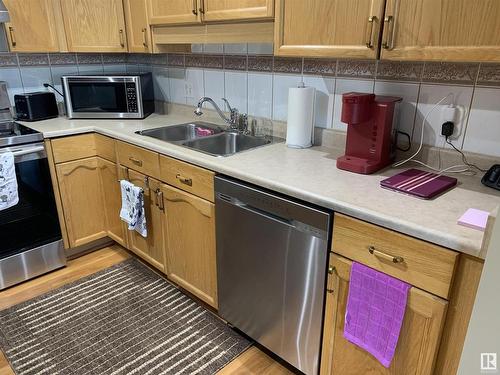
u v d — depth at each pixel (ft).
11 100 8.59
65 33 7.95
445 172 5.13
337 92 6.15
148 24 7.34
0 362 5.82
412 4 4.05
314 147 6.44
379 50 4.45
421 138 5.41
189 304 7.09
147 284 7.68
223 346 6.13
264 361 5.86
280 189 4.75
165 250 7.22
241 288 5.84
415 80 5.27
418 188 4.47
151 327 6.50
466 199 4.28
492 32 3.63
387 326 4.10
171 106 9.25
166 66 9.05
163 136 7.81
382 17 4.30
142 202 7.18
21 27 7.45
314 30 4.92
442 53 3.98
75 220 8.27
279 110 7.04
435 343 3.81
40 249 7.81
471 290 3.51
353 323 4.42
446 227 3.61
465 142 5.06
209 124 8.08
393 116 5.17
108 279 7.84
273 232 5.02
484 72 4.69
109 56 9.86
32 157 7.23
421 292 3.78
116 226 8.48
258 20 5.60
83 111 8.59
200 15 6.22
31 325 6.55
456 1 3.76
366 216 3.98
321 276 4.64
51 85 9.06
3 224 7.24
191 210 6.27
